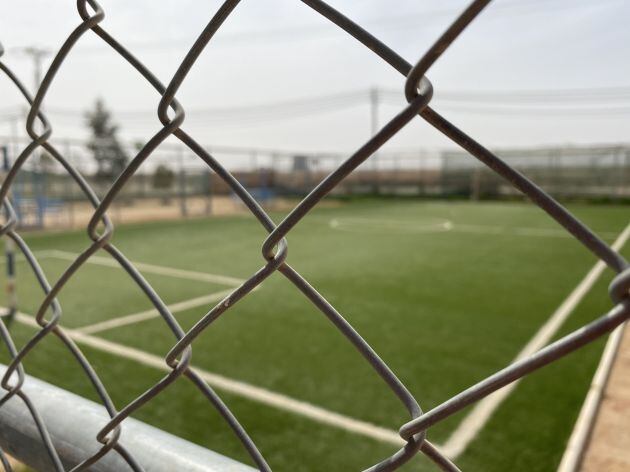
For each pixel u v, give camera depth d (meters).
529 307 5.68
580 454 2.27
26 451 0.85
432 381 3.54
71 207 16.19
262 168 24.88
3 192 0.88
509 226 14.87
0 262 8.91
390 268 8.19
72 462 0.77
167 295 6.34
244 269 8.29
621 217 17.11
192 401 3.20
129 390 3.40
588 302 5.90
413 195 30.12
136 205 26.09
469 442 2.68
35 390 0.86
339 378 3.57
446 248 10.48
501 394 3.24
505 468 2.44
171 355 0.66
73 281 7.16
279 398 3.25
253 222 16.92
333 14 0.49
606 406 2.76
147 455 0.70
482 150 0.40
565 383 3.40
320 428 2.86
